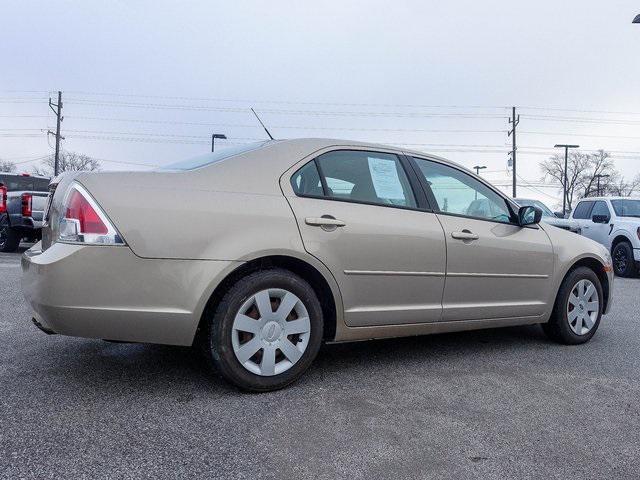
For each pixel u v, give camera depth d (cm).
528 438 257
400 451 239
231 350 293
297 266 323
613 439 259
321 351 404
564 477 221
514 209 430
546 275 427
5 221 1064
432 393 316
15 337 409
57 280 263
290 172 327
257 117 395
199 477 211
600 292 462
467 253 382
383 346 423
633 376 360
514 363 385
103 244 267
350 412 282
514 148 4156
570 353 418
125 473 212
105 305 268
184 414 271
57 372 330
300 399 298
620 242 1096
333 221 324
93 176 279
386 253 343
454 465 229
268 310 304
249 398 297
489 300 398
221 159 322
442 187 394
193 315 282
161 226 278
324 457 231
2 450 226
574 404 304
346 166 352
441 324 377
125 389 304
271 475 215
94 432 247
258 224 302
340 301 329
